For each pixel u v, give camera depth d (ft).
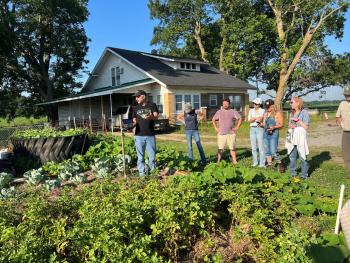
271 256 13.01
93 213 13.97
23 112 132.98
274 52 146.10
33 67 122.11
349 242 5.78
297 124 26.73
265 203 17.74
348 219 5.89
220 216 17.30
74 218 16.07
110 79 106.63
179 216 14.70
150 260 11.91
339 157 36.88
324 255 11.16
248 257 14.06
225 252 14.15
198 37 141.08
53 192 19.90
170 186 17.79
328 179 26.40
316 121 96.37
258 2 139.23
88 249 12.74
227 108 32.17
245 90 108.47
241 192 17.44
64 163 28.68
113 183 20.56
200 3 130.72
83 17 121.19
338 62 136.05
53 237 13.52
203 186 17.90
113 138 40.78
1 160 31.68
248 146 48.52
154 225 13.70
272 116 31.04
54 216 15.93
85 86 114.93
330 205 18.34
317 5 99.35
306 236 12.62
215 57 144.87
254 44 136.15
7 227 14.39
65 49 118.01
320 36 124.16
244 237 14.56
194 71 106.11
